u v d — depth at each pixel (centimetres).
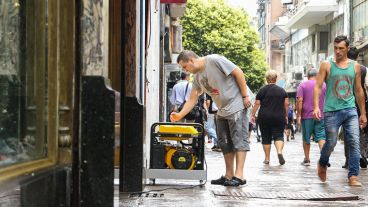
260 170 1206
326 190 864
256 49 6294
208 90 903
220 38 5922
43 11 427
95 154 447
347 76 922
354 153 929
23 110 392
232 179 912
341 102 923
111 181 447
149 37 1145
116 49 763
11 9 379
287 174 1118
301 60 5919
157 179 962
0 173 338
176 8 2550
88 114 447
